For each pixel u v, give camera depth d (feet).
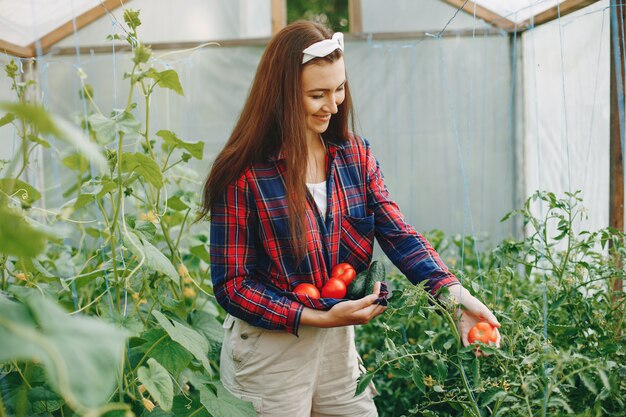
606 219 6.45
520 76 10.21
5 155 6.82
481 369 4.29
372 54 10.71
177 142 5.16
